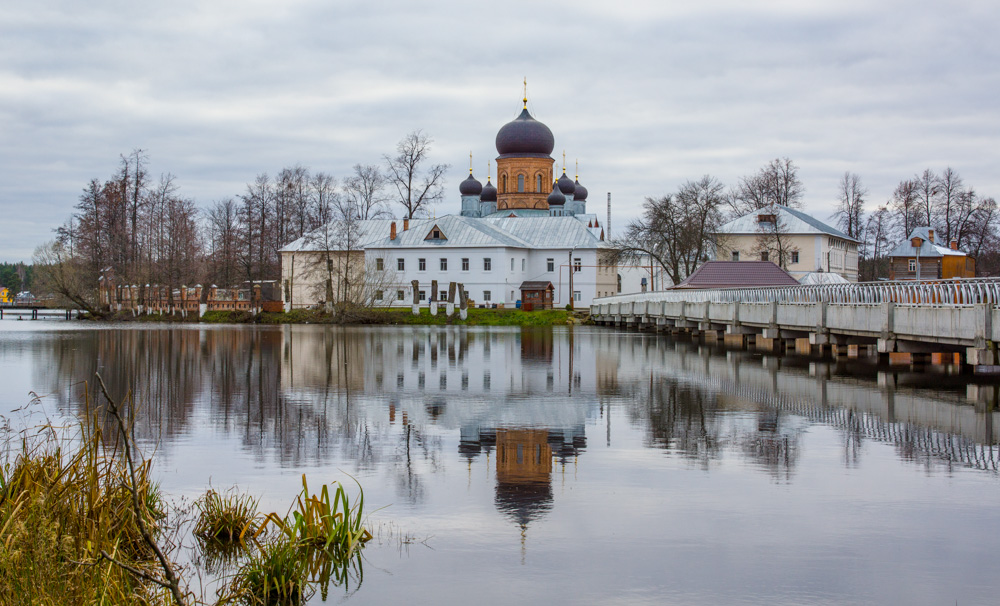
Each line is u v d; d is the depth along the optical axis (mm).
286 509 12375
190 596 9453
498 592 9562
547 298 98562
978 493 13102
